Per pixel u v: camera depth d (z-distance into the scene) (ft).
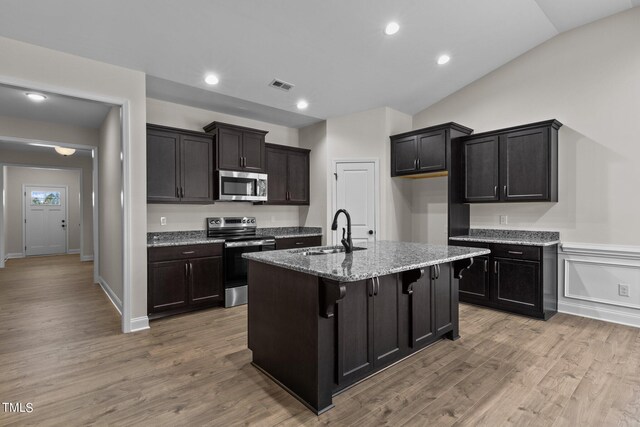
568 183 11.91
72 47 9.13
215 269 12.63
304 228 17.33
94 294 14.74
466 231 14.24
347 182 15.76
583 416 6.03
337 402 6.52
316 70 12.03
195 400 6.59
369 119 15.51
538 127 11.69
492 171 12.80
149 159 11.86
